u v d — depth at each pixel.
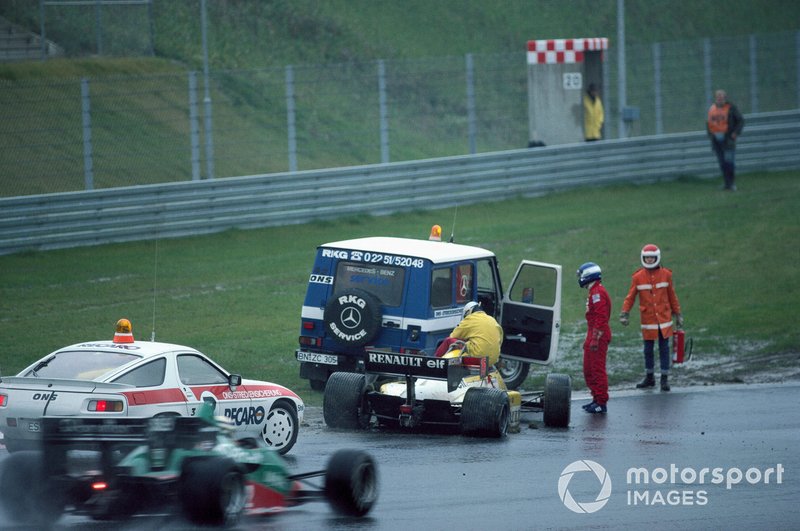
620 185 123.94
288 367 63.47
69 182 102.00
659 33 197.12
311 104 138.12
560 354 70.50
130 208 92.00
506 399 49.47
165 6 144.25
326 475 33.97
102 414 38.72
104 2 131.25
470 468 42.38
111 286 79.50
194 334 68.50
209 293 79.44
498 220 106.81
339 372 52.09
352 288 56.00
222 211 97.19
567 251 94.94
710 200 117.75
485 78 164.38
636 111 130.12
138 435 32.53
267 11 156.50
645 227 105.25
